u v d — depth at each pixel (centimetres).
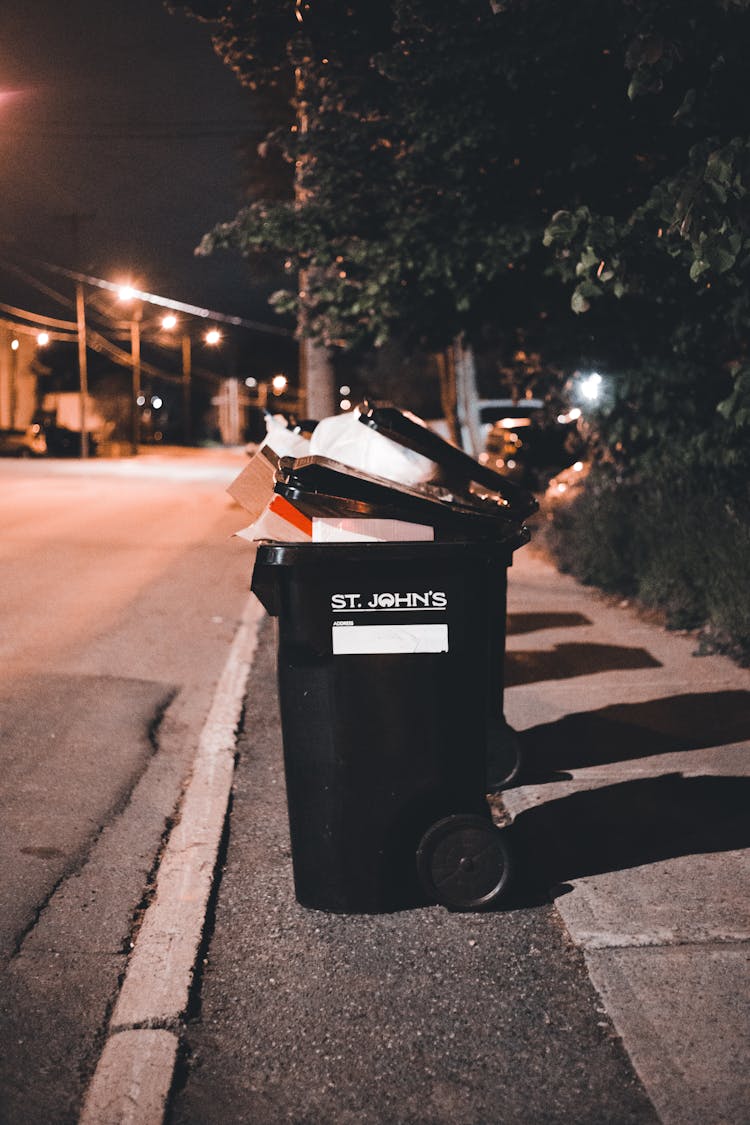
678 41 525
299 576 369
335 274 1015
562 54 706
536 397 1191
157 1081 284
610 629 838
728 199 493
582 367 973
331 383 1286
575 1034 307
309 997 330
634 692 645
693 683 661
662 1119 267
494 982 335
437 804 381
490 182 847
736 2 479
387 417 410
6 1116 274
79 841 457
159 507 2170
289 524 369
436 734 373
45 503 2219
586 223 614
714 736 557
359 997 329
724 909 368
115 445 5766
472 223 855
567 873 401
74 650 828
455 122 783
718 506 855
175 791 525
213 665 798
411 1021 316
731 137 587
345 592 369
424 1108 277
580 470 1500
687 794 478
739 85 559
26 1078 290
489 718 493
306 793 378
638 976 330
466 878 377
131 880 418
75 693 701
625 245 609
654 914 366
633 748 543
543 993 329
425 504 366
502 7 604
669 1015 309
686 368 869
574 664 720
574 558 1139
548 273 799
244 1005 326
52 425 5719
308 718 373
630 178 812
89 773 546
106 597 1072
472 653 373
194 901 389
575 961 346
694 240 503
